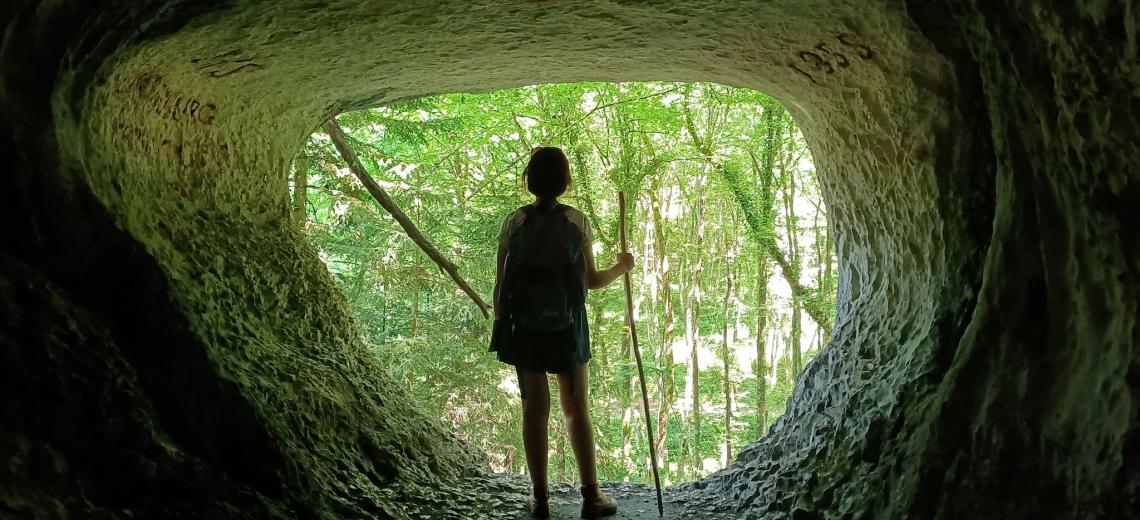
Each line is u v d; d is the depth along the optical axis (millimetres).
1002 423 2006
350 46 3100
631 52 3500
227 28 2596
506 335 3115
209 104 3361
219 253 3369
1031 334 2018
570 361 3072
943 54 2568
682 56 3570
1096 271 1758
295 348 3641
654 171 11523
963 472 2084
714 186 14008
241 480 2436
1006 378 2057
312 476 2723
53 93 2191
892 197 3201
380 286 8953
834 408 3295
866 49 2846
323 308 4129
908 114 2906
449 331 9148
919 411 2521
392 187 8898
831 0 2584
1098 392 1742
